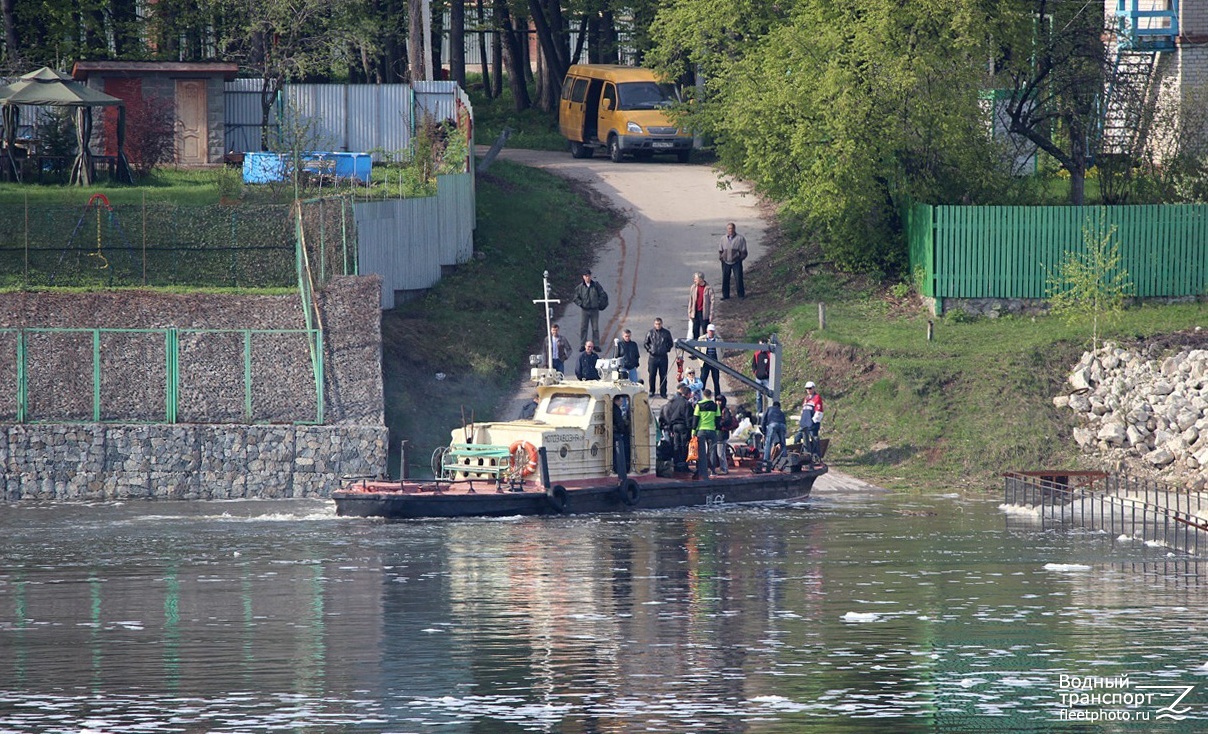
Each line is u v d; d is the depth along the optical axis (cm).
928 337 16075
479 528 11719
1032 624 8550
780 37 17500
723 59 19212
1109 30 18325
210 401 13912
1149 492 13500
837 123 16800
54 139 19812
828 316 16962
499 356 16000
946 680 7444
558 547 10906
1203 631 8400
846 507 12988
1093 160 18375
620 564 10281
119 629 8400
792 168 17725
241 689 7262
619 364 13662
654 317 17275
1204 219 17062
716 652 7962
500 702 7069
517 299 17538
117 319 15112
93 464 13238
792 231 19462
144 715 6844
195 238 16962
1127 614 8812
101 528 11650
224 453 13288
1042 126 18750
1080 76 17775
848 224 17888
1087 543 11244
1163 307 17000
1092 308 15950
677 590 9456
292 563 10262
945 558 10588
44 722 6744
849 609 8950
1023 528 11900
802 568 10181
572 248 19262
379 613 8781
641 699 7125
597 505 12488
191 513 12412
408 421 14450
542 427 12444
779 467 13512
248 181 19050
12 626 8469
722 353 16338
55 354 14388
